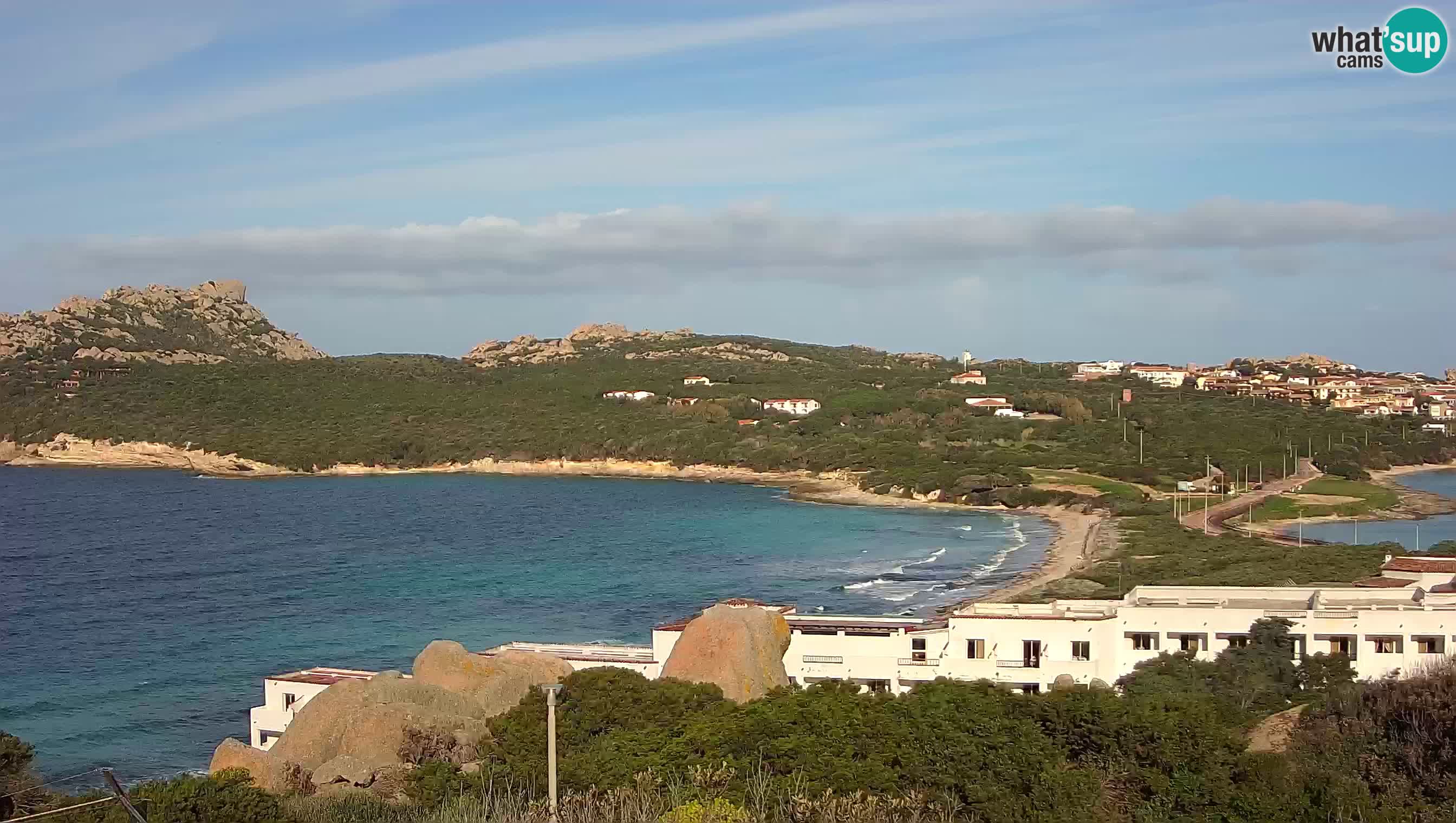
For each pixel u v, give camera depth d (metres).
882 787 34.31
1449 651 58.31
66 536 180.62
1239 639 60.47
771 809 32.09
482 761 38.69
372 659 93.31
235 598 124.62
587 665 60.38
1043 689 59.94
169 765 67.38
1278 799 33.59
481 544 171.38
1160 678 56.88
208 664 92.38
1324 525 178.75
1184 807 34.16
